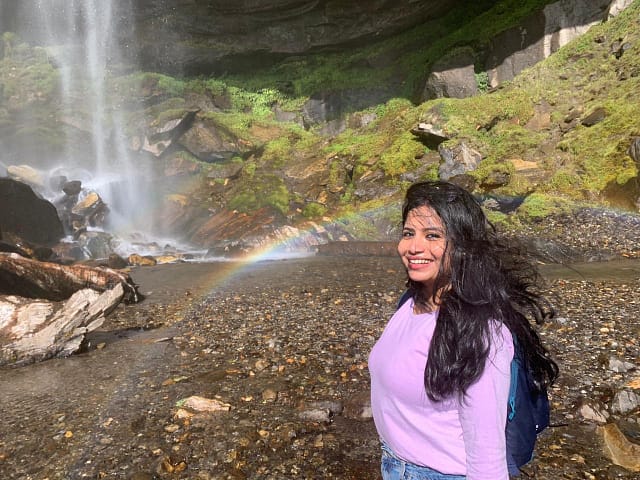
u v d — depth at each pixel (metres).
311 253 13.69
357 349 5.30
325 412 3.76
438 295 1.47
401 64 21.75
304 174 18.36
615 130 13.70
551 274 8.55
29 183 19.55
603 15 17.25
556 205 12.40
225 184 19.81
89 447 3.45
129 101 23.22
